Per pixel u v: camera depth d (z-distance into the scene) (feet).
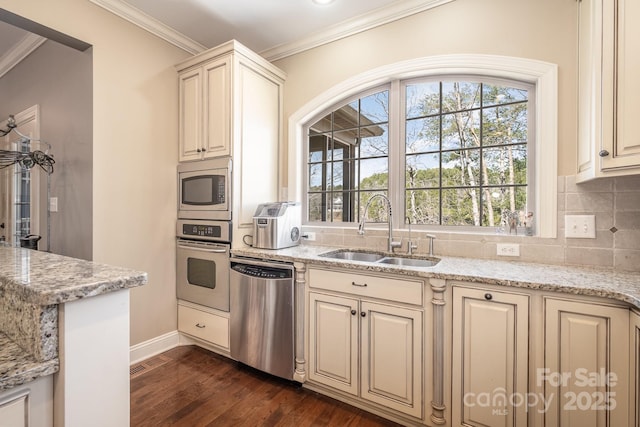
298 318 6.57
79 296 2.39
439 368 5.09
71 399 2.39
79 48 7.21
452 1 6.93
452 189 7.27
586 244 5.66
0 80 11.00
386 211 8.01
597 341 4.10
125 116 7.67
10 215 10.96
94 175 7.09
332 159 8.91
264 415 5.80
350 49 8.27
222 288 7.76
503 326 4.66
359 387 5.84
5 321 2.73
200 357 8.06
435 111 7.47
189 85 8.59
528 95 6.51
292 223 8.17
